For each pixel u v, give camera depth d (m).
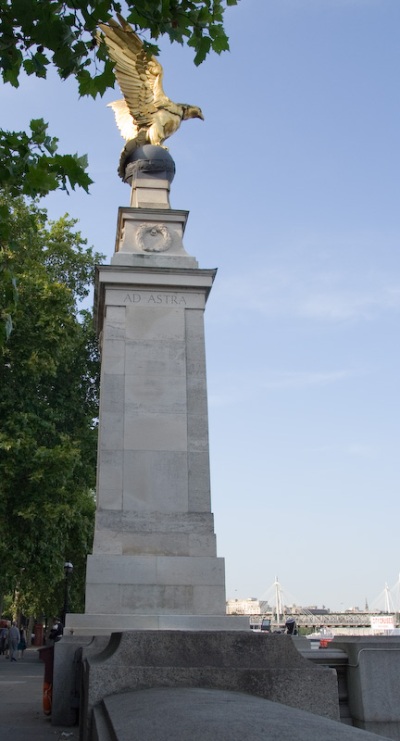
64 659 11.78
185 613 14.15
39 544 27.02
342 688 9.73
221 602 14.33
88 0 7.53
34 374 27.11
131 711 5.12
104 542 14.62
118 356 16.41
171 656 6.83
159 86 20.09
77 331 29.48
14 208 29.42
